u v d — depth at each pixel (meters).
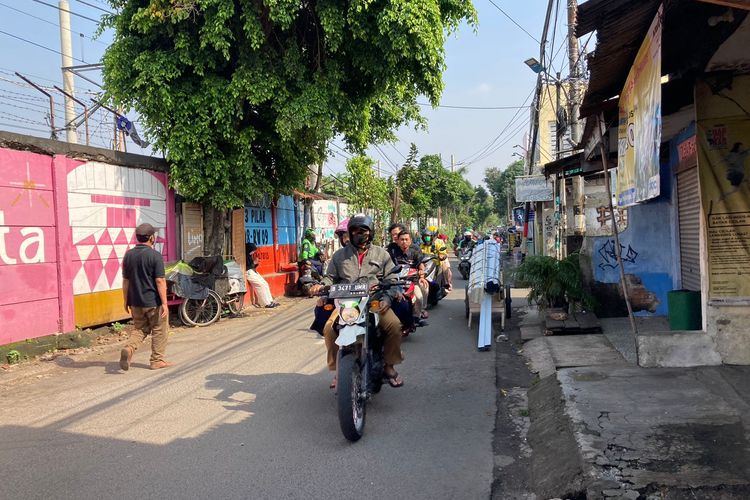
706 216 5.76
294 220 18.03
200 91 10.59
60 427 5.12
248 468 4.17
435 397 5.92
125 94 10.45
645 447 3.88
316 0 10.59
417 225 44.62
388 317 5.43
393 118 16.48
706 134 5.72
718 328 5.77
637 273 9.43
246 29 9.98
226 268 11.30
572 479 3.65
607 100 7.06
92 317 9.27
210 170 10.82
